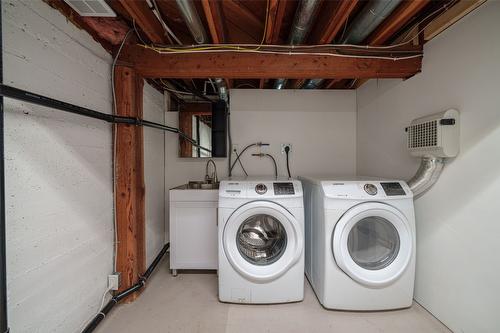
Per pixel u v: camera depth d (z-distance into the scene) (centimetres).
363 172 267
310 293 190
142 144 198
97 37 158
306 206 209
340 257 162
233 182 180
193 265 224
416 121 163
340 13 144
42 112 113
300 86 275
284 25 187
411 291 167
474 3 128
